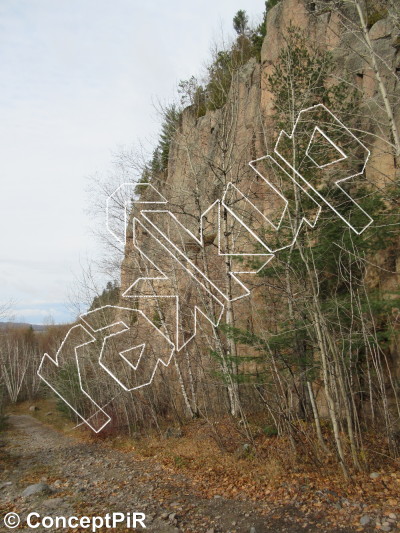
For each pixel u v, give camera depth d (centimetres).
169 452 1298
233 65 1723
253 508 761
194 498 850
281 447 1016
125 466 1232
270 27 1825
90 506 846
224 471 996
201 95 1927
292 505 750
